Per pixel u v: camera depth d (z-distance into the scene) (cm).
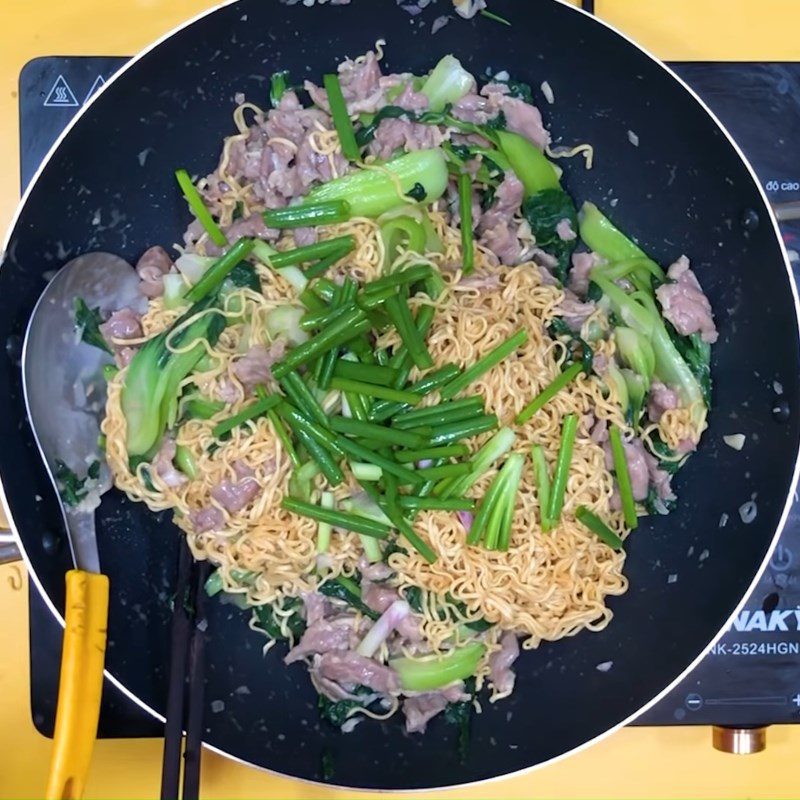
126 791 41
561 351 41
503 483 38
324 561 40
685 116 37
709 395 40
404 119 40
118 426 38
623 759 42
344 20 38
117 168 38
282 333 39
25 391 35
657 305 41
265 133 40
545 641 41
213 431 38
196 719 34
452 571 39
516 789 42
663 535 41
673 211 40
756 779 42
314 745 40
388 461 37
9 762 41
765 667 41
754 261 38
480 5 37
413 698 40
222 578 39
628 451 40
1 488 33
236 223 40
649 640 40
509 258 41
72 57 41
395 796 41
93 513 37
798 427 36
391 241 40
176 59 36
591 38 37
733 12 43
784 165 42
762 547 37
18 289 34
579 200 42
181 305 39
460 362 39
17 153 42
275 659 41
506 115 40
